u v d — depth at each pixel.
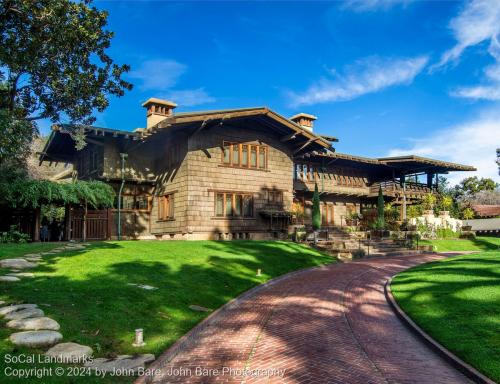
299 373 6.73
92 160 27.81
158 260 15.02
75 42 14.91
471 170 42.66
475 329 8.64
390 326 10.09
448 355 7.58
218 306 11.40
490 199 68.81
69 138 27.77
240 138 27.00
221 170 25.81
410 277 16.14
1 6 13.40
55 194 19.38
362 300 13.05
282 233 28.34
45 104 16.73
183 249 18.39
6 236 18.48
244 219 26.59
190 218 24.16
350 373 6.82
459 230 41.28
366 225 37.31
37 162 45.19
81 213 21.00
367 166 39.91
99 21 15.41
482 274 14.64
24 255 13.55
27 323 7.22
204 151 25.12
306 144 28.34
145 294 10.41
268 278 16.41
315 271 19.50
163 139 27.08
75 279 10.80
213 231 25.03
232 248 20.50
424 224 37.97
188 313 10.02
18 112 16.09
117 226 26.22
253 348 8.04
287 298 13.06
